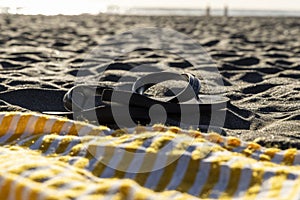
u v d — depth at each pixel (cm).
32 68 476
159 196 163
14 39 761
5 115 232
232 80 440
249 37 934
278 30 1148
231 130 256
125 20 1450
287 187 166
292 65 543
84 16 1556
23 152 200
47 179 167
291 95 353
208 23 1382
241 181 175
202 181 177
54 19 1319
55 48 675
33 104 312
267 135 247
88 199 154
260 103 331
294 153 197
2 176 165
